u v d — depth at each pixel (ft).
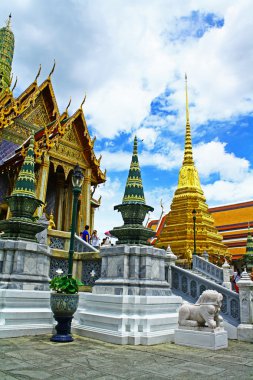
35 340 27.43
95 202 110.32
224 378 18.10
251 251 113.09
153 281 32.37
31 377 16.97
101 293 32.53
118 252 32.83
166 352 24.84
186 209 132.98
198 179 149.48
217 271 81.76
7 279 31.63
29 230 34.42
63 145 93.40
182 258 117.70
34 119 96.84
